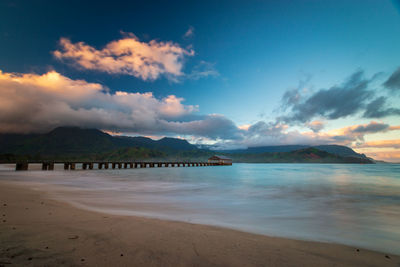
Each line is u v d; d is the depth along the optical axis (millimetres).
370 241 6031
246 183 25609
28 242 4543
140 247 4551
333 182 28234
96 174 40156
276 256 4488
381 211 10578
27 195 12344
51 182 22781
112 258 3930
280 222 8172
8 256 3770
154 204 11500
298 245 5465
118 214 8492
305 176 41688
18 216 6898
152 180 28406
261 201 13164
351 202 13242
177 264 3795
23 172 40875
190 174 45469
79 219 6902
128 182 25047
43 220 6523
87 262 3711
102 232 5496
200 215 9039
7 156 107375
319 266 4090
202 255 4281
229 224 7617
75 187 18781
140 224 6562
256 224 7766
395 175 47812
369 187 22375
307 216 9336
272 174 48438
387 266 4273
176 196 14789
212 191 17875
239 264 3943
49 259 3744
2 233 5059
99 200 12148
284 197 14961
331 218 9023
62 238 4898
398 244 5789
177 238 5312
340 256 4781
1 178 26453
